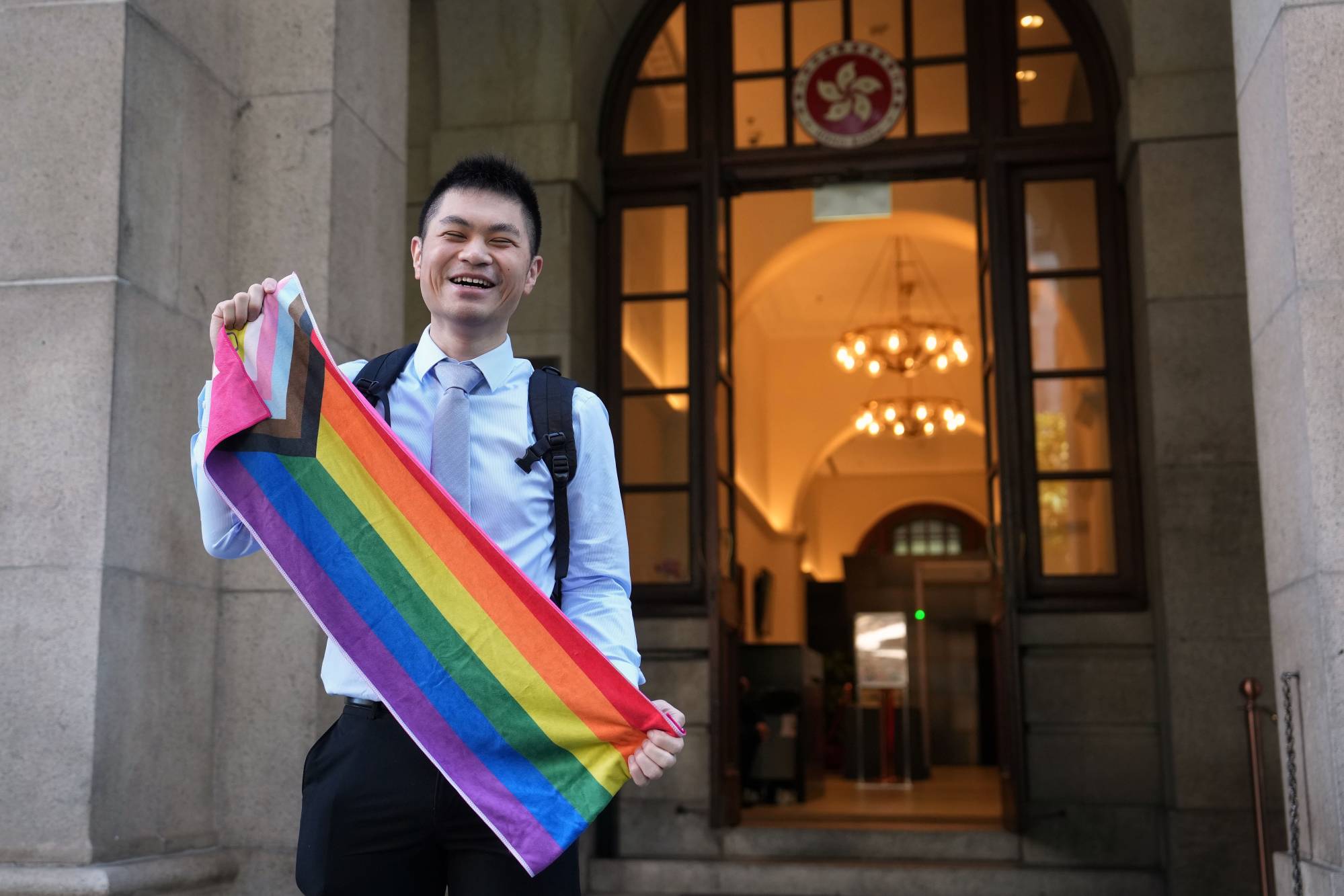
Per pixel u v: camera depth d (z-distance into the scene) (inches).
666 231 274.2
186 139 138.8
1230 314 235.9
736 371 600.1
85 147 127.4
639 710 72.3
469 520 72.8
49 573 121.5
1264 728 225.6
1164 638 233.5
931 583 744.3
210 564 140.0
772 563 685.3
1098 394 255.1
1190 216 238.8
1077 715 245.9
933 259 566.6
